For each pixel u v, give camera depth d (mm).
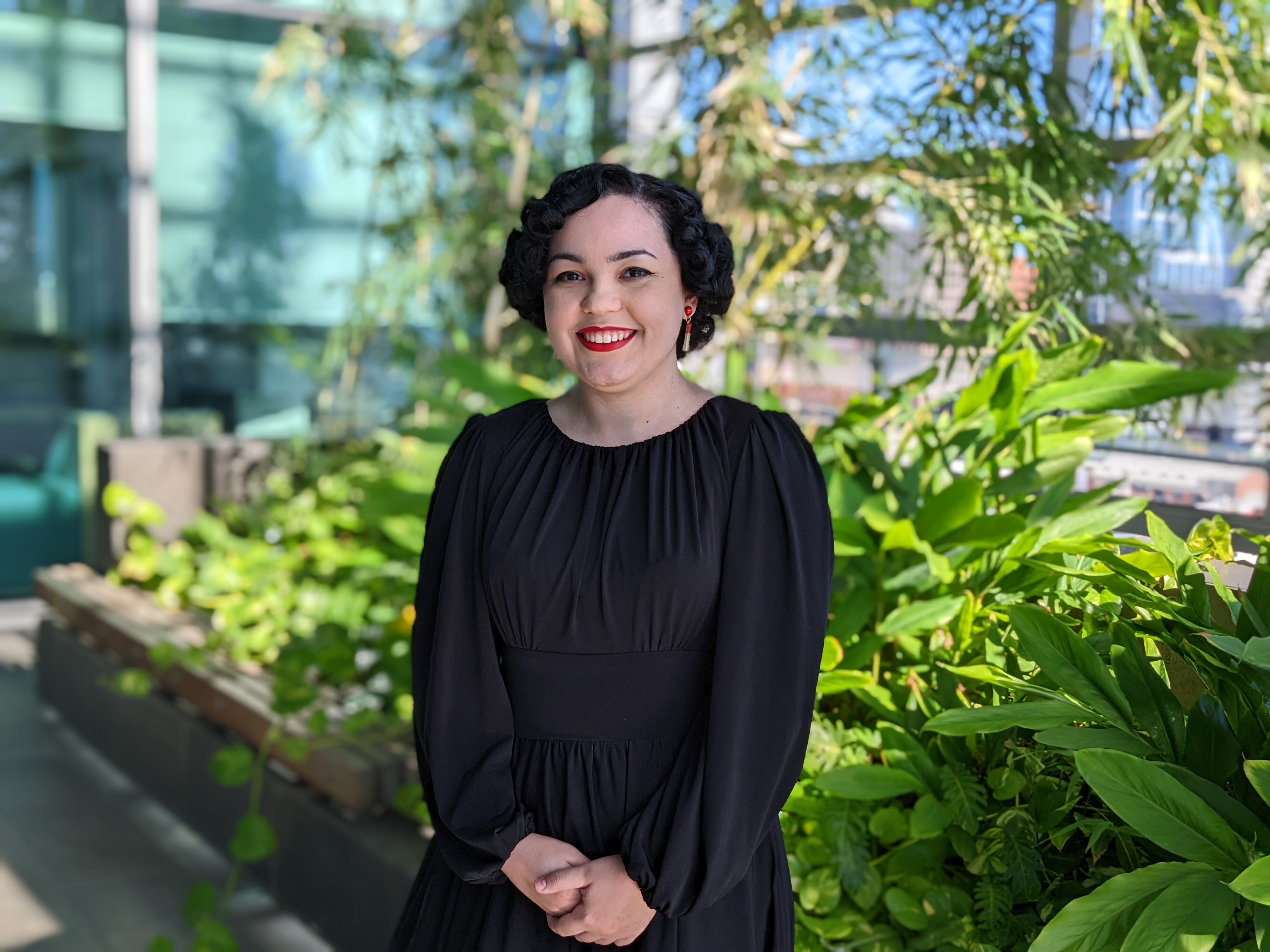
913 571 1775
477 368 2275
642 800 1151
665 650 1148
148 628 3158
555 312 1147
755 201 2990
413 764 2250
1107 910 1062
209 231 4566
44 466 4395
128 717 3055
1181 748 1223
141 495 3879
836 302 2973
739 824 1113
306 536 3611
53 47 4238
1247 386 2217
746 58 2994
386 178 4539
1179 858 1235
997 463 1835
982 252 2303
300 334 4738
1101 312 2385
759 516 1153
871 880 1478
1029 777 1386
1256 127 2146
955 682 1531
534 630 1157
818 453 2037
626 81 4230
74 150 4316
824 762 1576
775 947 1209
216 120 4531
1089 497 1802
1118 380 1786
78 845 2678
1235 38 2207
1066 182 2375
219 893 2451
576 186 1137
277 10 4582
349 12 4109
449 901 1242
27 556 4398
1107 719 1231
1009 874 1315
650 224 1134
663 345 1150
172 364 4555
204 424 4629
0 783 3021
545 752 1174
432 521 1260
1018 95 2500
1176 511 1981
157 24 4387
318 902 2246
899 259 2947
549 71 4555
